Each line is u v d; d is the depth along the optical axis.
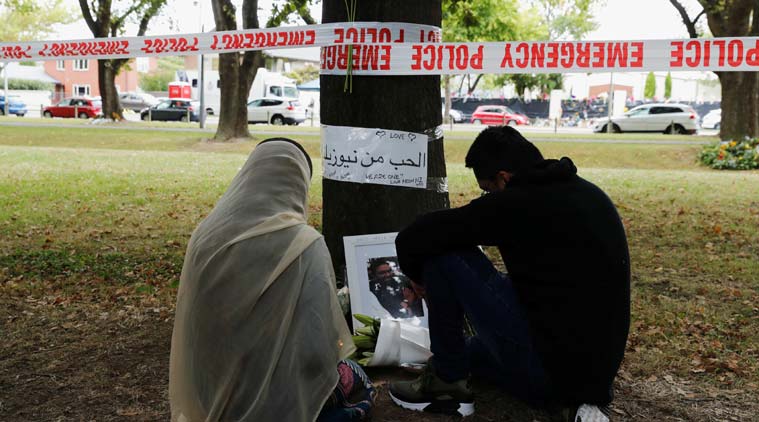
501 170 3.02
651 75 54.72
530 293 2.90
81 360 4.15
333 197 4.13
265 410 2.61
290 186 2.86
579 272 2.83
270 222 2.71
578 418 2.92
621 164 18.64
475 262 3.05
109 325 4.82
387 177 4.00
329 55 4.03
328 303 2.69
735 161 17.20
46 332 4.68
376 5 3.91
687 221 9.16
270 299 2.64
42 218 8.95
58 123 29.75
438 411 3.26
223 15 21.34
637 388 3.74
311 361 2.63
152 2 28.77
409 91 3.97
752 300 5.50
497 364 3.26
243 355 2.64
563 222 2.83
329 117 4.09
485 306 2.98
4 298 5.52
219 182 12.61
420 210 4.08
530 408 3.35
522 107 49.75
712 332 4.70
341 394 3.02
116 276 6.28
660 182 13.30
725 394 3.68
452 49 3.77
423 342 3.63
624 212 9.92
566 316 2.85
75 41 4.84
